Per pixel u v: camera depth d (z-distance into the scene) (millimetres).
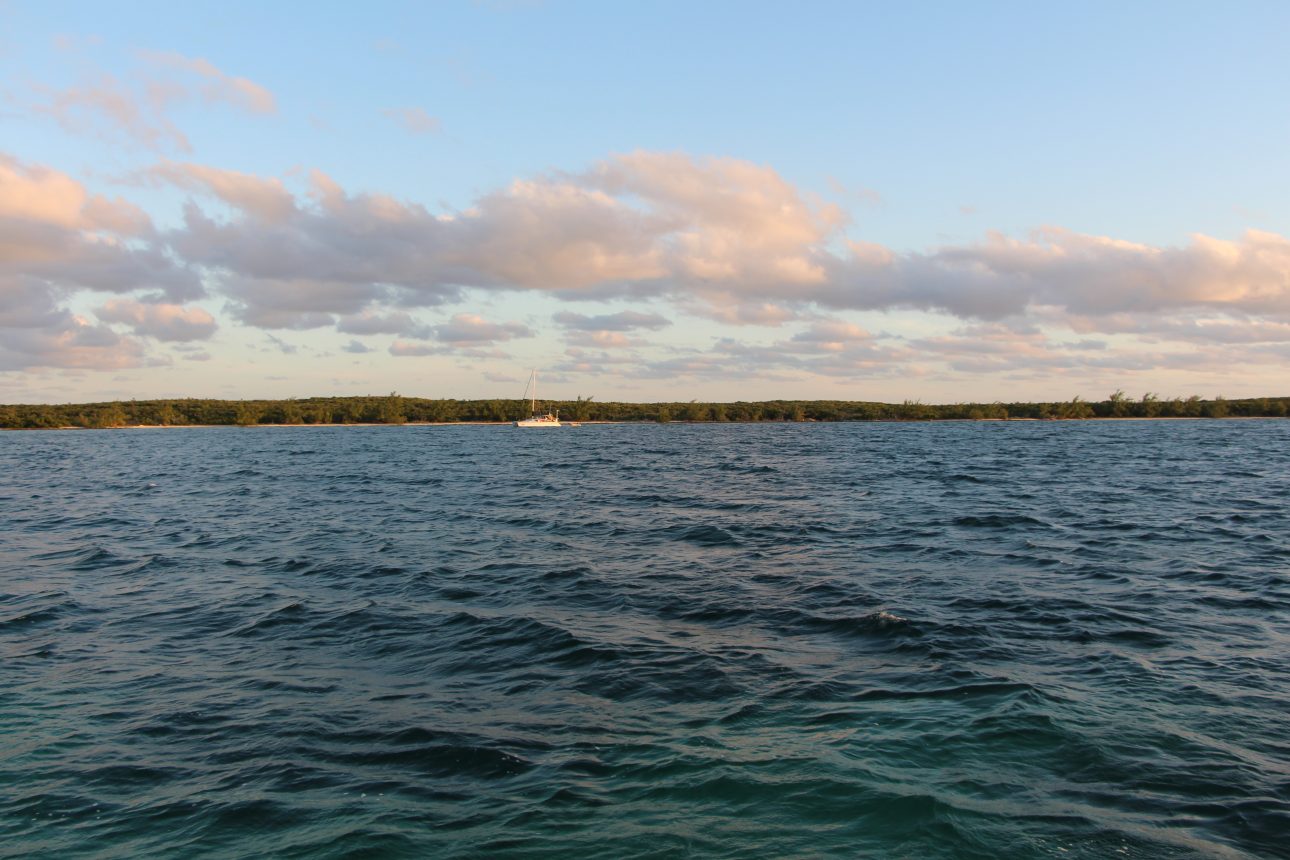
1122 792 8797
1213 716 10750
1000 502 35438
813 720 10789
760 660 13305
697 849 7824
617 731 10562
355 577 20297
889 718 10805
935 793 8773
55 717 11250
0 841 8172
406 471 58438
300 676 12930
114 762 9852
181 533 28469
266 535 27641
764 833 8102
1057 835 7996
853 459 67688
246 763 9789
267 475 55406
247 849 7973
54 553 24469
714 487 43781
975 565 21031
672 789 8977
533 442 112812
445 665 13367
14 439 127000
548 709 11359
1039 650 13594
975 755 9680
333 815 8547
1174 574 19734
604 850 7824
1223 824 8141
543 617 16109
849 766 9438
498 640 14680
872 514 31500
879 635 14578
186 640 14953
